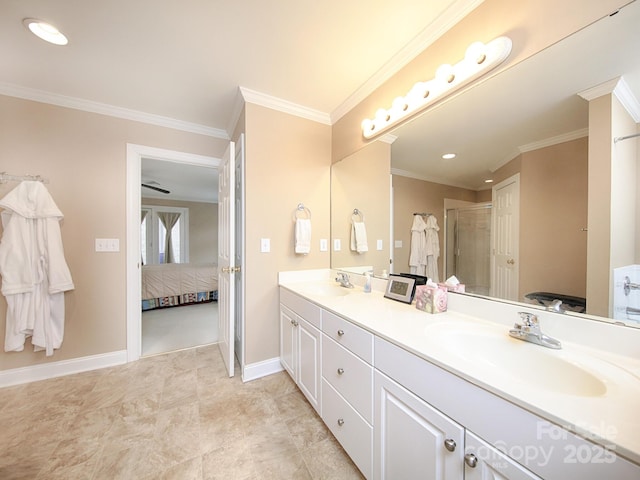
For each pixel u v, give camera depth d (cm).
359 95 191
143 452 128
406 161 158
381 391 97
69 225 201
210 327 309
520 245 109
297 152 212
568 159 94
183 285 407
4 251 172
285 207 207
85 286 207
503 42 103
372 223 185
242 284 197
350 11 122
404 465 88
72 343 203
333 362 129
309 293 169
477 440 65
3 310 181
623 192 81
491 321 111
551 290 99
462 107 127
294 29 133
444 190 139
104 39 139
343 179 213
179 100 204
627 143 80
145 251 632
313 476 116
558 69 94
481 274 123
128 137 221
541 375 81
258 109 195
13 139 185
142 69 165
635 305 79
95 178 210
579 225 92
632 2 78
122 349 221
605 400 57
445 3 120
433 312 123
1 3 115
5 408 160
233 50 149
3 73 170
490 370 69
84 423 147
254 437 138
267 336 202
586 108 89
